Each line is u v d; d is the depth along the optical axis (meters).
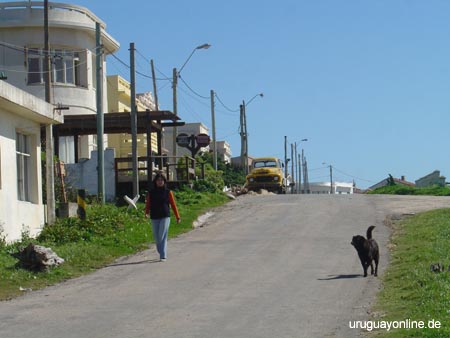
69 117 32.69
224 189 42.50
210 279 14.97
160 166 33.94
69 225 21.22
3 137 20.48
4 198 20.27
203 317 11.31
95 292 13.88
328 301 12.41
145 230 22.39
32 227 22.23
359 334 9.98
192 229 24.56
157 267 16.88
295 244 20.02
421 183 68.69
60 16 37.41
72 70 38.12
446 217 23.59
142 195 32.50
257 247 19.69
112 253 19.02
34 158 22.97
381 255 17.64
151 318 11.32
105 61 41.44
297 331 10.24
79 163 33.00
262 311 11.69
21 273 15.36
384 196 35.84
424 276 13.25
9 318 11.52
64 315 11.69
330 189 103.06
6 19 37.06
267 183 48.28
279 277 15.00
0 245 18.66
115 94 46.38
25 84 37.16
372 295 12.81
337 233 22.22
